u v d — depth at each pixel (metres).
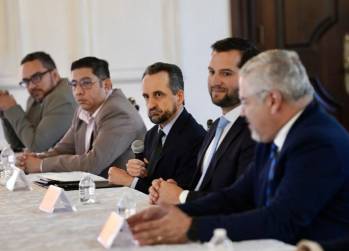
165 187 3.48
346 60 8.61
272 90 2.64
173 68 4.48
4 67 7.88
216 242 2.00
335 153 2.57
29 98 7.20
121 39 8.41
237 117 3.57
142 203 3.52
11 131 7.30
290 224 2.51
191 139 4.36
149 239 2.51
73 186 4.28
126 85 8.45
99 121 5.51
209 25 8.76
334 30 8.63
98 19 8.29
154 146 4.52
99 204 3.51
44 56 6.88
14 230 2.91
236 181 3.15
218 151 3.61
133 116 5.53
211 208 3.01
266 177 2.83
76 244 2.58
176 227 2.50
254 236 2.51
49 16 8.06
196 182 3.92
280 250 2.37
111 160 5.39
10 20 7.89
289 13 8.67
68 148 6.01
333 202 2.60
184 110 4.49
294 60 2.68
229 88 3.66
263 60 2.67
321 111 2.71
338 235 2.58
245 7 8.77
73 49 8.18
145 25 8.50
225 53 3.68
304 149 2.58
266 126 2.70
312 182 2.53
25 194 4.05
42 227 2.95
